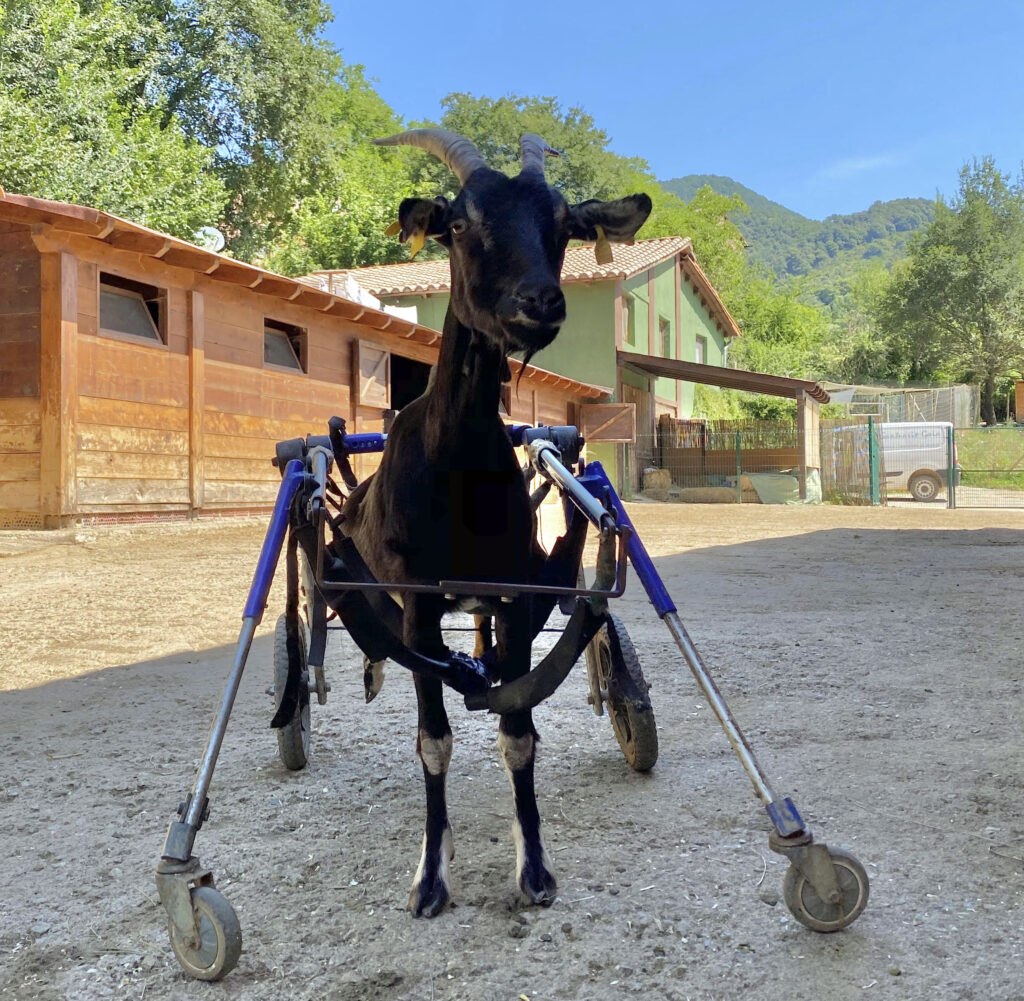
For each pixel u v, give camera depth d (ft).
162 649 22.57
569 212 10.00
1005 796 12.26
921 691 17.52
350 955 8.99
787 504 84.43
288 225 137.49
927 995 7.97
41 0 78.74
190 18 118.21
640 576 10.37
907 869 10.30
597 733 15.85
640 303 99.55
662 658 20.66
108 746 15.46
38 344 37.55
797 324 213.05
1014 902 9.51
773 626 24.02
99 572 32.96
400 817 12.47
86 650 22.47
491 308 9.21
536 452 11.75
